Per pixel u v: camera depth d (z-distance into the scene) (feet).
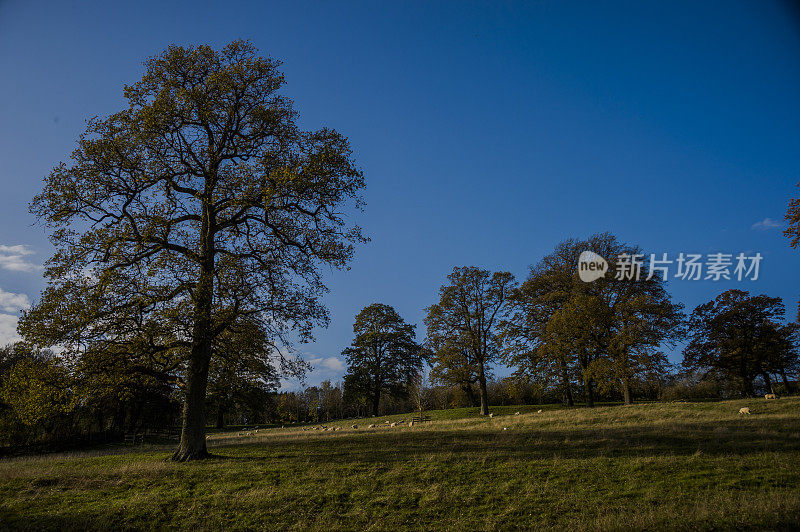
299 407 251.39
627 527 28.17
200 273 56.75
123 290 52.39
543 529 30.25
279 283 63.87
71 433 122.83
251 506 37.45
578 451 50.29
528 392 179.11
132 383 57.52
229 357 62.80
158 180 58.34
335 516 35.14
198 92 57.52
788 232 65.98
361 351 189.16
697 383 180.96
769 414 69.15
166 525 34.55
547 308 131.95
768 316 146.72
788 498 29.73
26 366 50.85
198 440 56.03
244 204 61.21
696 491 34.81
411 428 90.53
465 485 40.63
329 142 62.28
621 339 108.88
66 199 52.34
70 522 34.73
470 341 138.92
